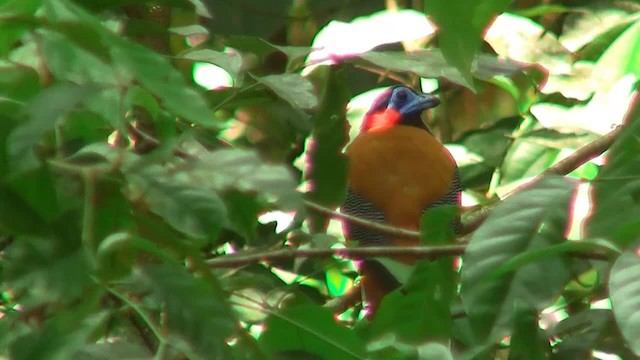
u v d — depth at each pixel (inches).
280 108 435.5
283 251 278.8
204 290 209.3
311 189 366.6
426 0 187.0
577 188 231.1
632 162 243.9
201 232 208.2
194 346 205.6
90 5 250.4
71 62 210.2
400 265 281.0
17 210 210.8
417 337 263.1
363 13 481.7
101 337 220.8
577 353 293.0
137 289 210.8
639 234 218.8
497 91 519.5
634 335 192.9
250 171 207.0
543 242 227.1
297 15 480.1
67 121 230.7
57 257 210.7
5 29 219.6
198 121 195.0
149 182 211.0
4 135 207.5
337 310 420.5
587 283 357.7
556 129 436.1
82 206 215.5
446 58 189.8
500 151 442.9
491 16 186.5
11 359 195.8
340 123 369.4
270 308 242.1
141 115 304.8
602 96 459.5
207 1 462.9
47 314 219.9
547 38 456.8
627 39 451.5
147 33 313.6
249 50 353.7
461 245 264.7
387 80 483.5
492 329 234.5
